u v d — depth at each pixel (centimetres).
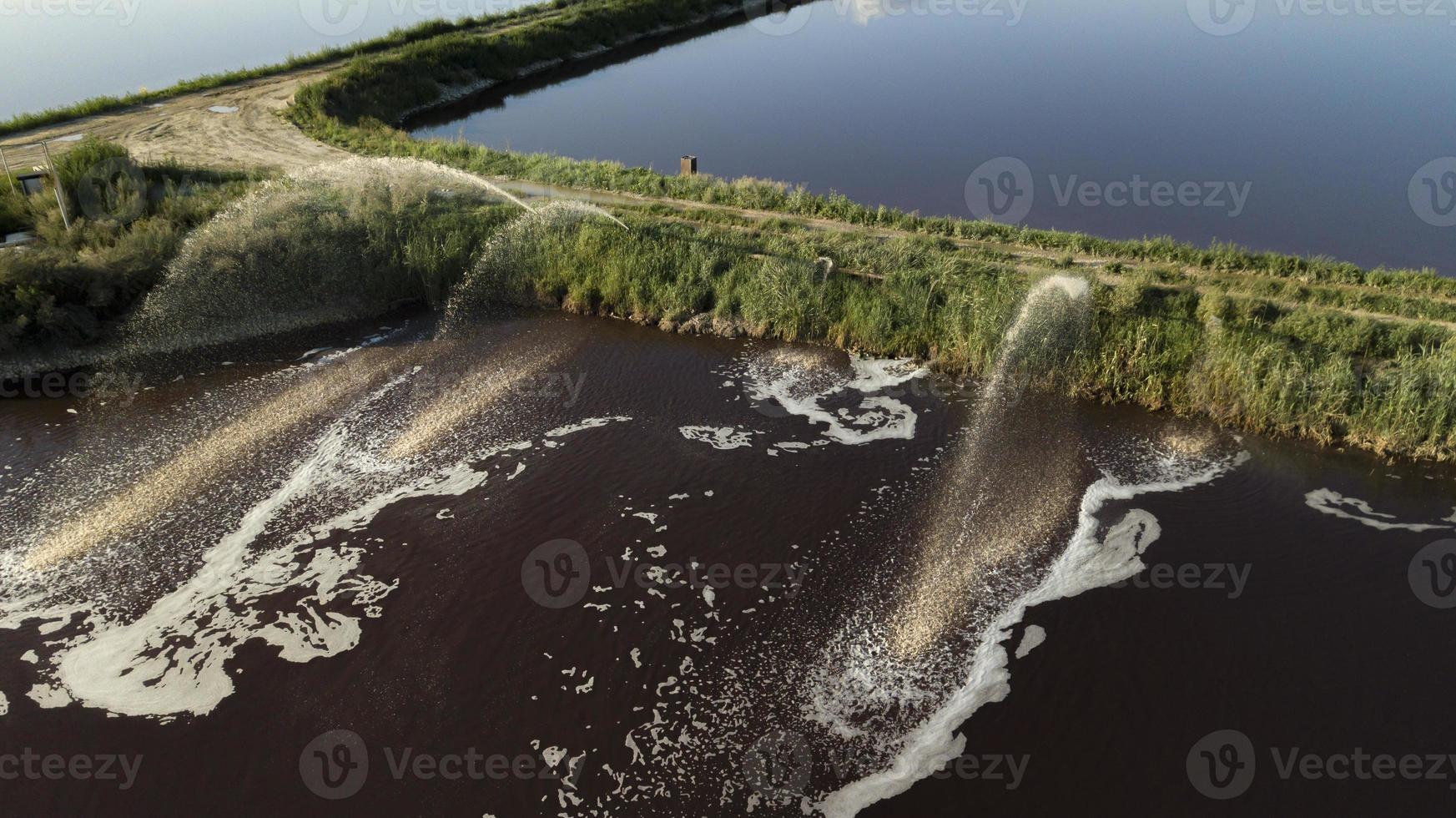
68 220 2273
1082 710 1228
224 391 1912
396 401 1892
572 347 2138
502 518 1573
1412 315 1983
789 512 1594
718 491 1647
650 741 1190
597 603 1398
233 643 1323
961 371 2050
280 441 1753
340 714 1219
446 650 1316
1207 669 1284
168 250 2188
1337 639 1327
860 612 1388
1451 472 1691
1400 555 1488
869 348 2134
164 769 1140
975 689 1262
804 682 1275
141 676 1267
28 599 1383
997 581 1447
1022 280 2136
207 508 1574
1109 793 1116
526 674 1280
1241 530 1551
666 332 2216
